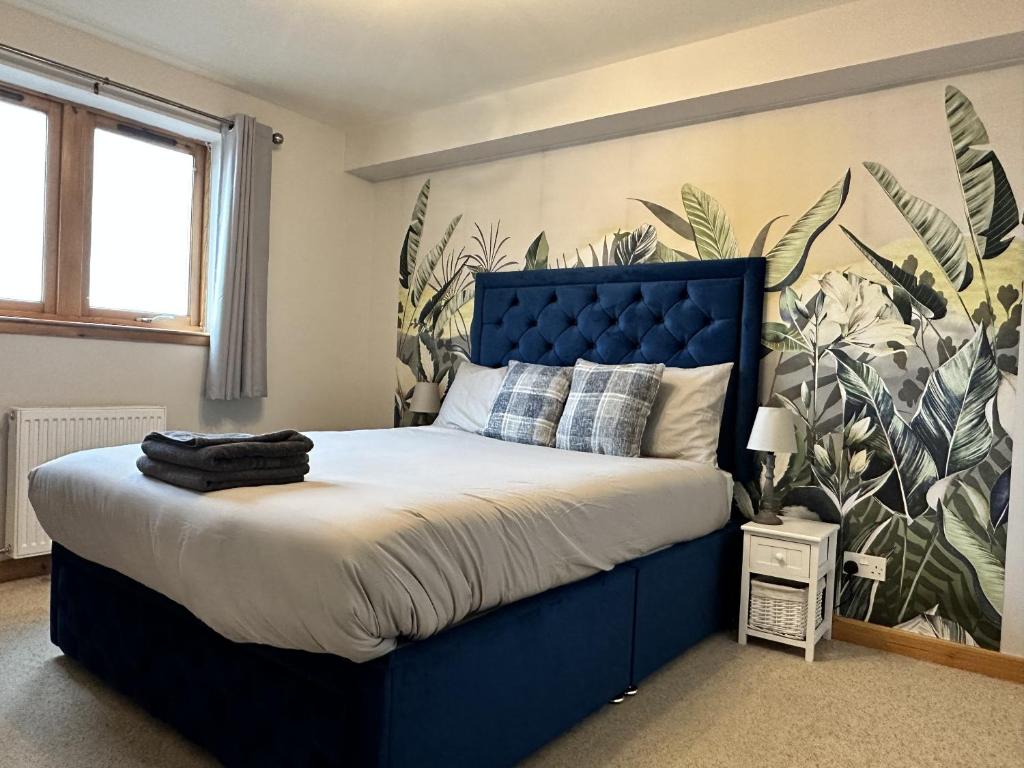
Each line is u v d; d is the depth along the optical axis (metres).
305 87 3.71
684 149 3.36
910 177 2.78
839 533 2.88
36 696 2.09
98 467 2.11
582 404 3.05
